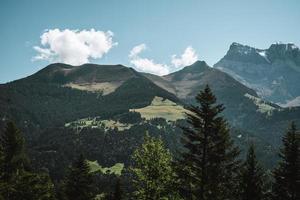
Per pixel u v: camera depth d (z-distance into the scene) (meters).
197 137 37.38
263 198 44.34
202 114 37.56
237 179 40.09
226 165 37.72
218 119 37.47
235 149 37.66
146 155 42.31
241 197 43.75
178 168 38.03
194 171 37.91
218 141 37.31
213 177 37.06
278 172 43.22
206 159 37.50
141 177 42.25
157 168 41.59
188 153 37.59
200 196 37.16
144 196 41.91
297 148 42.72
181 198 39.97
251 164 45.31
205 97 37.53
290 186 42.38
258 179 45.03
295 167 42.44
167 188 41.22
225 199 37.81
